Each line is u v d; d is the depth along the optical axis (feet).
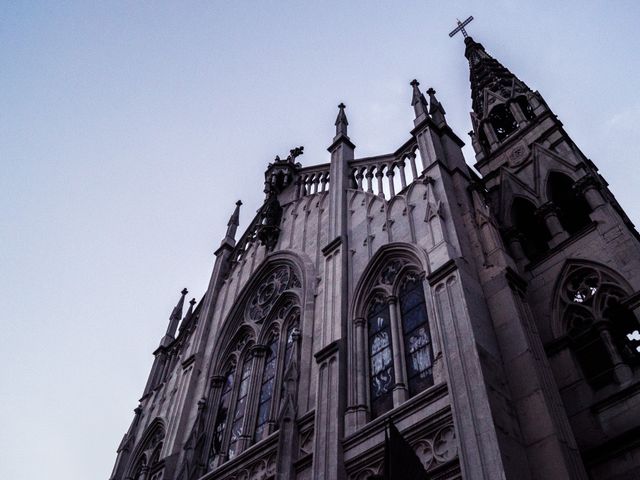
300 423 75.72
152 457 107.96
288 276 107.14
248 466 80.43
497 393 55.83
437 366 65.05
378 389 72.13
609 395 59.77
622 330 68.03
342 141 117.39
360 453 64.18
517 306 65.00
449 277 68.03
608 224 74.90
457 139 96.68
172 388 117.50
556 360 66.69
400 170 97.14
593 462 55.47
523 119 111.24
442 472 55.11
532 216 92.43
